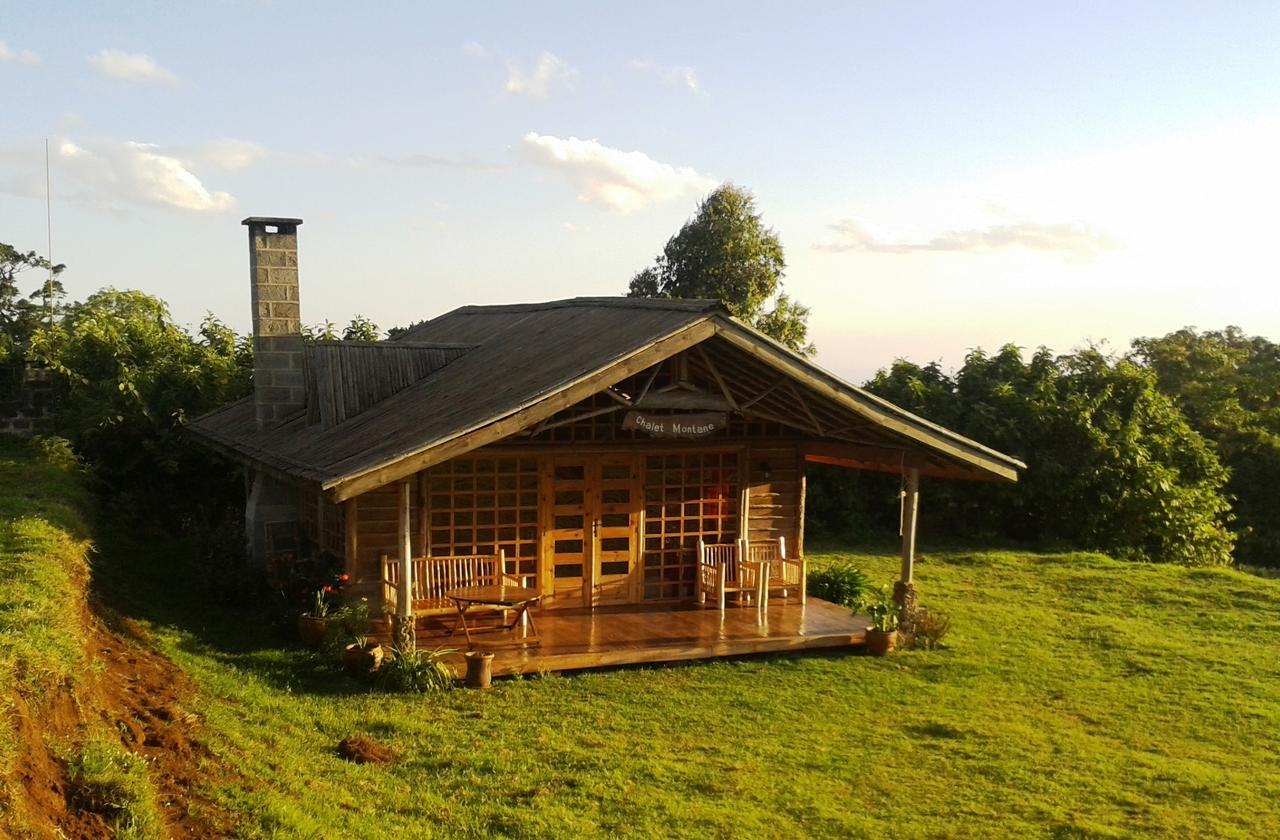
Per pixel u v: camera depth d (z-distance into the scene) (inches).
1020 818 349.4
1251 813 360.2
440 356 699.4
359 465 457.4
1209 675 533.6
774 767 383.9
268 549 647.1
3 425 847.1
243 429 709.3
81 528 539.5
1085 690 503.2
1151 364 1667.1
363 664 462.6
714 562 622.5
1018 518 1007.6
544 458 590.2
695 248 1579.7
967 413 1003.9
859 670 519.5
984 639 595.8
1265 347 2134.6
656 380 561.0
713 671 507.5
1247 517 1278.3
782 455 648.4
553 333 641.0
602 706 446.0
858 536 986.7
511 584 581.3
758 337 510.0
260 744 339.9
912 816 347.6
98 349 883.4
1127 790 377.7
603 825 322.0
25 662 258.7
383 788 331.0
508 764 367.9
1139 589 757.9
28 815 197.0
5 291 1011.9
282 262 688.4
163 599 570.9
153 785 251.8
